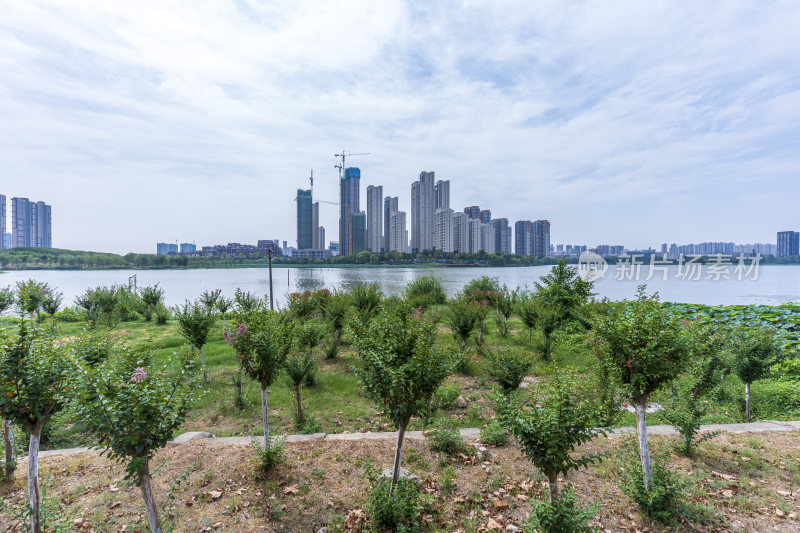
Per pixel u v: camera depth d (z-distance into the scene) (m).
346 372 12.51
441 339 17.05
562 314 16.22
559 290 18.39
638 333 4.82
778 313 19.84
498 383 8.55
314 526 4.76
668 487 4.80
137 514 4.90
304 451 6.56
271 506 5.11
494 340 17.27
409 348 5.32
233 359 13.78
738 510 4.97
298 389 8.55
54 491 5.34
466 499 5.27
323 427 8.34
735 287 59.12
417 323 5.73
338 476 5.81
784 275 88.88
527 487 5.47
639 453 5.51
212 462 6.13
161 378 3.97
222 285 66.38
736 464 6.12
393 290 48.03
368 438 7.15
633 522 4.76
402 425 4.93
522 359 8.48
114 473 5.82
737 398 9.73
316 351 15.01
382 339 5.39
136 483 3.66
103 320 21.39
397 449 4.99
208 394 10.23
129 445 3.49
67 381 3.89
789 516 4.82
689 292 51.84
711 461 6.20
